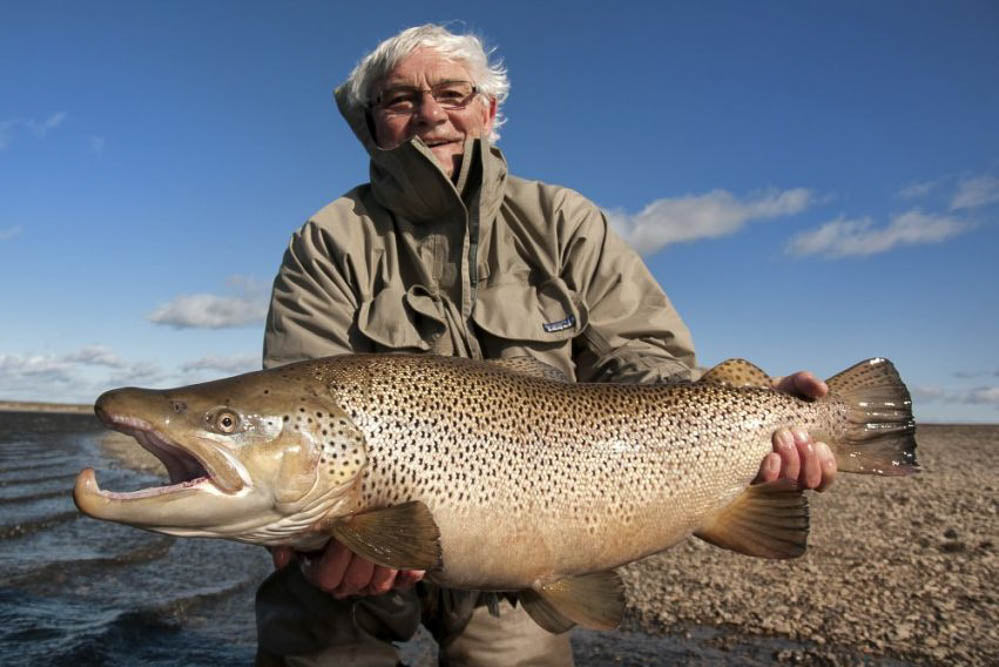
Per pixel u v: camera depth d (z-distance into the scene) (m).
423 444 0.70
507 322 0.92
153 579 1.48
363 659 0.82
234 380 0.69
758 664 0.96
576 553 0.75
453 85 1.00
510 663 0.84
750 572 1.34
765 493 0.82
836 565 1.36
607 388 0.79
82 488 0.59
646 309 0.97
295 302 0.92
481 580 0.72
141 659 1.08
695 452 0.80
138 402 0.64
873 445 0.87
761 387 0.85
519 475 0.72
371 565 0.69
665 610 1.17
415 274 0.94
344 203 0.97
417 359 0.74
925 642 1.00
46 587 1.40
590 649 1.03
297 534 0.68
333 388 0.69
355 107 1.04
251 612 1.31
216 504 0.63
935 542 1.51
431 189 0.91
